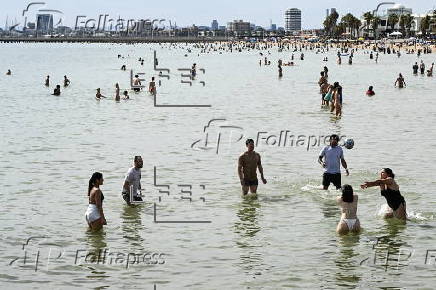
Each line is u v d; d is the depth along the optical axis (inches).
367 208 908.6
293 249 737.6
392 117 1957.4
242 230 813.2
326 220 854.5
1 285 633.0
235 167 1224.8
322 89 2320.4
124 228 821.2
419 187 1027.3
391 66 5487.2
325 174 1022.4
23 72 5068.9
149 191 1023.0
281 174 1152.8
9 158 1330.0
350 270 669.9
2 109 2303.2
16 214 886.4
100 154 1373.0
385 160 1264.8
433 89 2984.7
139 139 1587.1
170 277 653.9
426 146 1429.6
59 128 1801.2
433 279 643.5
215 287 625.9
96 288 625.9
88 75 4616.1
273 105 2361.0
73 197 986.1
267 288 622.2
